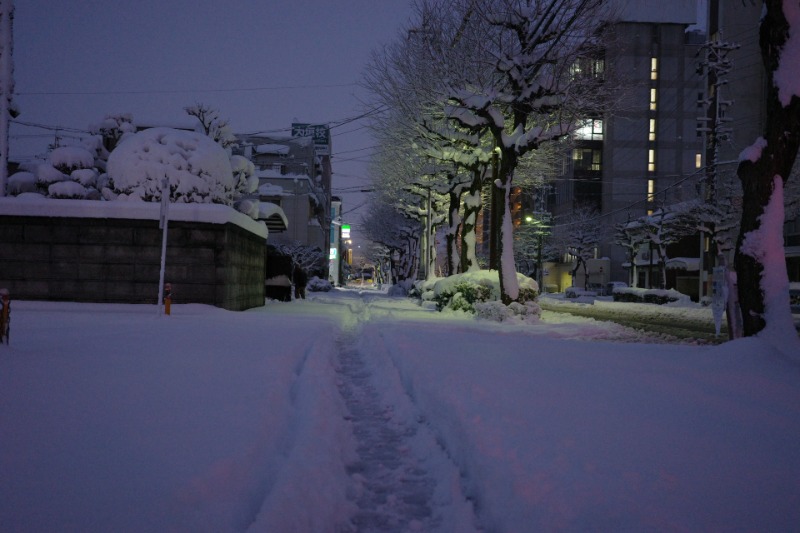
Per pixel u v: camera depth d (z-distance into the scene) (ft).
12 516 8.80
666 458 12.51
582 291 189.57
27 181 68.80
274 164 206.08
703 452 12.97
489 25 70.85
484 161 89.71
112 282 60.39
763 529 9.00
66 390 18.21
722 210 111.04
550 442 13.65
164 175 63.52
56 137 140.26
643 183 245.45
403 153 108.68
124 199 63.05
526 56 65.92
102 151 77.25
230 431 14.32
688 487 10.80
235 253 65.77
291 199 192.44
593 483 10.98
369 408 22.33
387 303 110.73
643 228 162.61
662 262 152.15
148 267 60.85
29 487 10.05
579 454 12.73
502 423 15.31
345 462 15.47
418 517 12.17
